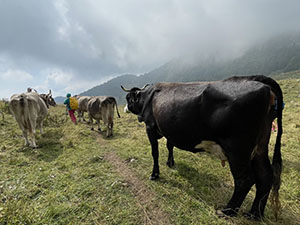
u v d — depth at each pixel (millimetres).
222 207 3049
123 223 2705
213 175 4082
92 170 4355
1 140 6605
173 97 3424
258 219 2719
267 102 2469
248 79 2773
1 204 2961
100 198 3289
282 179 3773
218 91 2707
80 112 11555
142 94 4832
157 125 4043
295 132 6734
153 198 3293
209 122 2783
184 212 2924
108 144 6492
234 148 2590
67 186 3652
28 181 3818
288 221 2723
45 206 3055
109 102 7602
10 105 5973
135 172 4293
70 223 2664
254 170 2826
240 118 2488
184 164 4625
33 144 6047
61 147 6188
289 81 22781
